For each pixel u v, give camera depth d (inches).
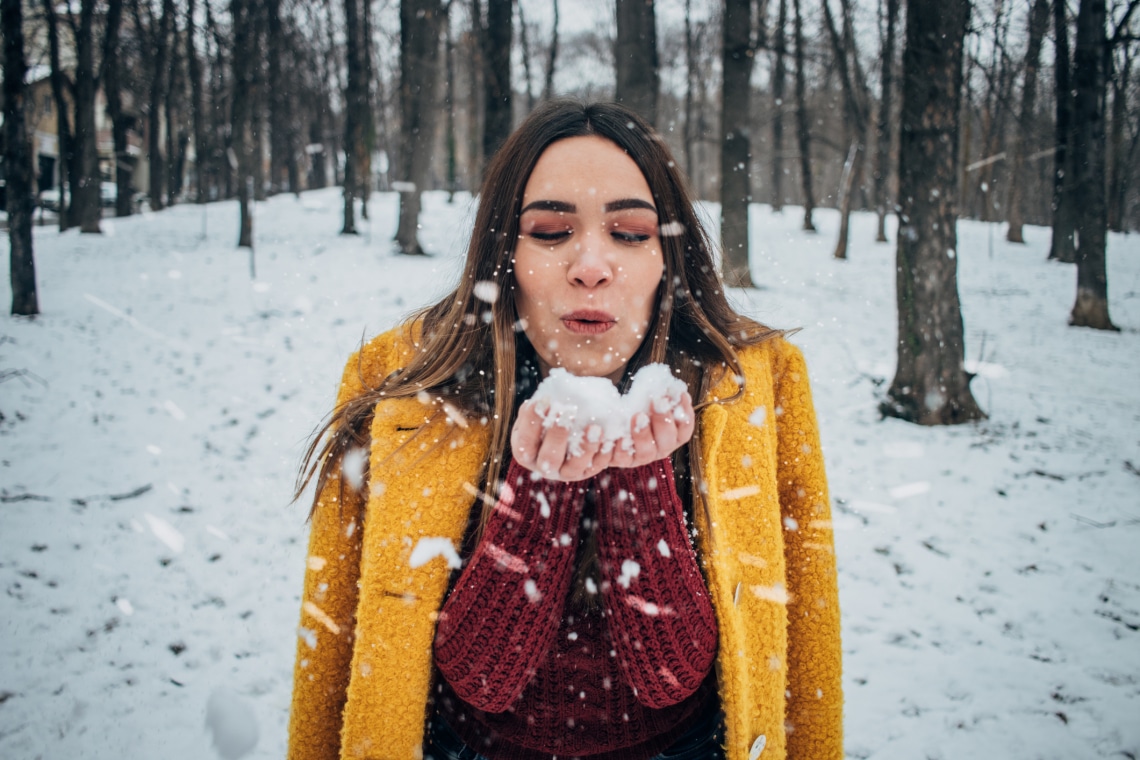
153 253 657.6
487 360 44.5
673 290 43.3
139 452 231.6
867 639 147.9
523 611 39.4
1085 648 143.6
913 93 262.2
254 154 695.1
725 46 436.1
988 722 124.4
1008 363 386.6
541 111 41.9
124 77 973.2
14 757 115.0
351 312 417.7
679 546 39.7
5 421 255.6
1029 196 1332.4
